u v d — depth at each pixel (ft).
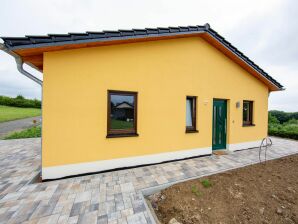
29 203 9.77
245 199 11.08
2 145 25.77
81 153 13.96
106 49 14.76
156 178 13.57
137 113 16.39
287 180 13.91
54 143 13.09
